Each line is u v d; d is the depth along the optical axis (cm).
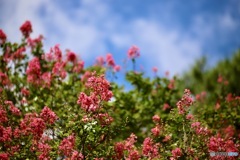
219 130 1083
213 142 867
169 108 1258
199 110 1098
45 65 1192
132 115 1134
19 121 905
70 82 1095
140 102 1239
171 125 894
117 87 1191
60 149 759
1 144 790
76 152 738
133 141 812
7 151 786
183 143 870
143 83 1298
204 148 877
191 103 869
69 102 1051
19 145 797
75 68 1212
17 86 1128
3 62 1153
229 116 1102
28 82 1113
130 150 792
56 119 812
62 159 791
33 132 773
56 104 1028
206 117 1093
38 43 1202
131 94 1176
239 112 1161
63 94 1070
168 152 847
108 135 808
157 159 807
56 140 832
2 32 1142
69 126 768
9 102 878
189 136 890
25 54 1180
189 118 892
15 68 1166
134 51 1238
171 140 887
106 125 771
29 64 1080
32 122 777
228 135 1051
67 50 1185
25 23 1191
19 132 796
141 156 845
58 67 1104
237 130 1112
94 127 736
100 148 785
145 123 1189
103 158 779
